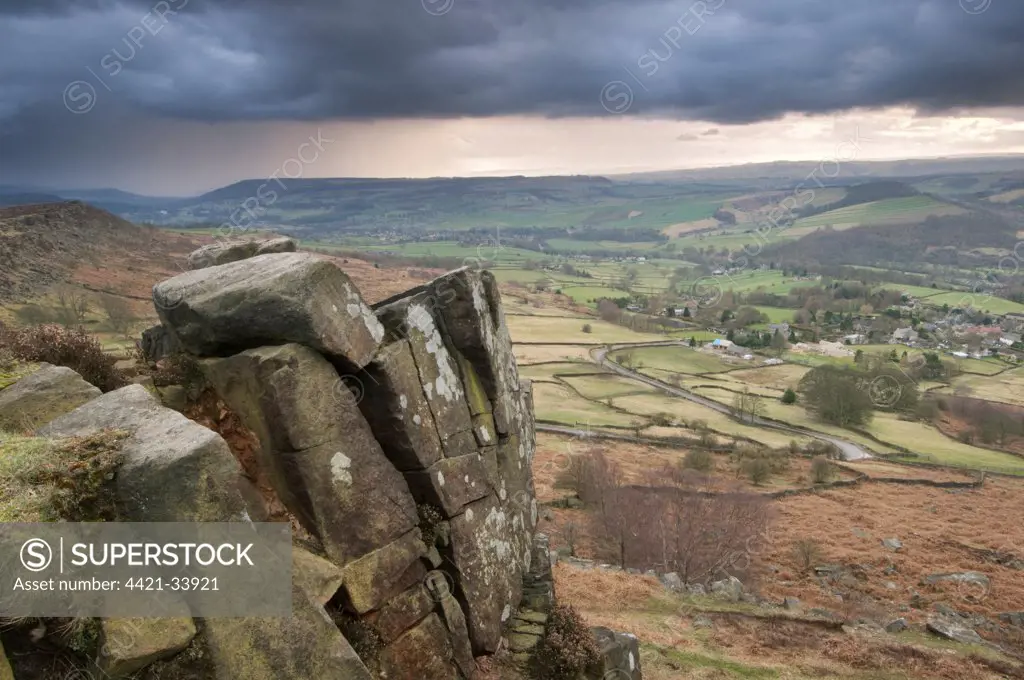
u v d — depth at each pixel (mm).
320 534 9148
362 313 10188
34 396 9164
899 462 78312
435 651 10312
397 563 9961
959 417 102125
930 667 23438
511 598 12688
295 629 7773
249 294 9195
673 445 77125
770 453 73875
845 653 24156
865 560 44750
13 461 7027
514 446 14750
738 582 32625
